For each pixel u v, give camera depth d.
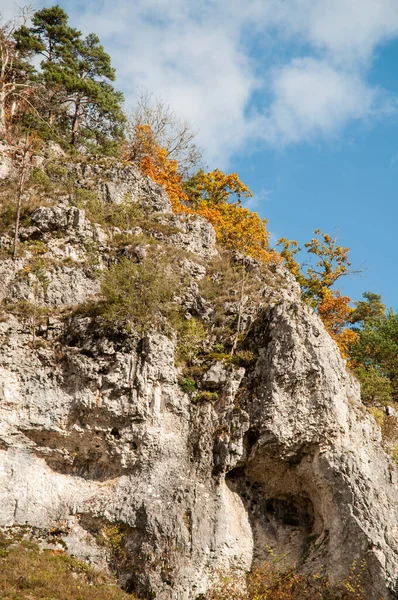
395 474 34.69
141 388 33.41
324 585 31.25
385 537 31.44
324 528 32.69
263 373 34.62
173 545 30.77
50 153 49.12
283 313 36.09
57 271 37.69
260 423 33.47
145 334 34.84
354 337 55.25
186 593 30.30
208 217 53.06
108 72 60.22
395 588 30.41
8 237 38.97
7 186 44.06
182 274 40.06
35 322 35.12
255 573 31.98
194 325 36.75
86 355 34.34
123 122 59.00
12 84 52.97
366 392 45.41
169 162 57.19
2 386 33.09
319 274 59.38
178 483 32.12
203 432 33.38
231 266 43.84
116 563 31.00
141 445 32.81
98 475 33.19
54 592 28.02
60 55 58.62
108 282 36.09
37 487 32.28
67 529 31.69
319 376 34.34
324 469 32.94
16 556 29.70
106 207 43.88
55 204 41.50
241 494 33.97
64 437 33.12
